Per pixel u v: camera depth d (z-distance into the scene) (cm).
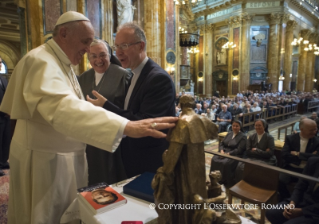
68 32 107
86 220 98
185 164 76
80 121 79
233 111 841
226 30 2212
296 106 1252
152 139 142
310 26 2709
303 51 2734
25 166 108
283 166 292
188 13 1659
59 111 82
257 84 2070
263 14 2042
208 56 2339
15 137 116
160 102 136
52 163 109
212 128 76
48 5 676
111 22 867
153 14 1010
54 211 111
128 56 149
